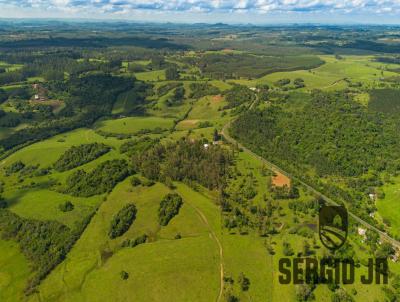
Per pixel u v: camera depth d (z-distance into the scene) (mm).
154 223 172875
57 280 148500
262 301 126062
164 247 157000
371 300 122625
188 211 178250
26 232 179000
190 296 130875
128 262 150250
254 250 150750
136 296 133625
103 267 150500
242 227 164875
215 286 133750
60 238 170375
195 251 152125
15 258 165750
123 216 175875
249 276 137000
